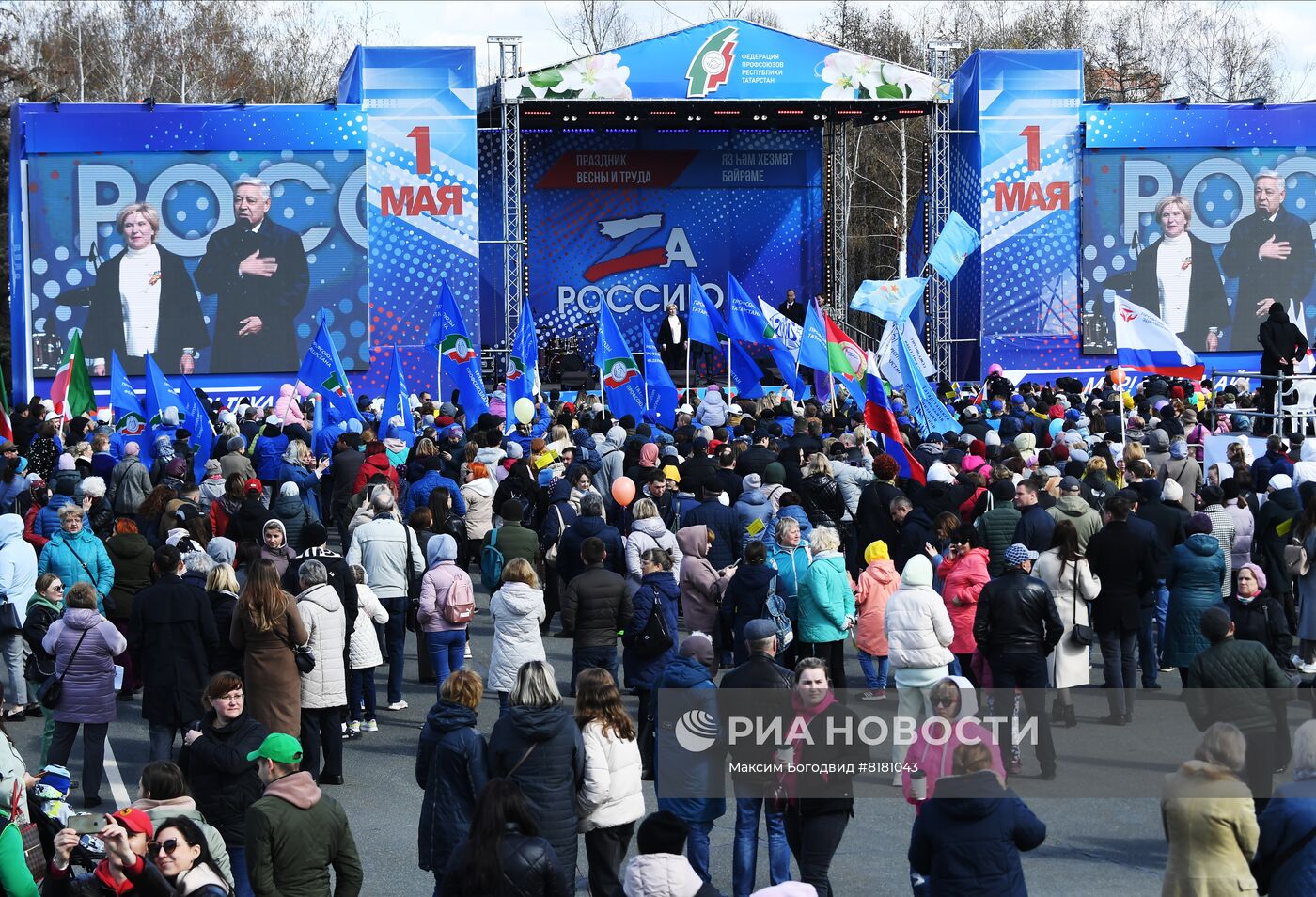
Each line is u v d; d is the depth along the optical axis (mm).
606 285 39906
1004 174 36344
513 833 7211
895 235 57438
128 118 33594
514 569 12008
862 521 15891
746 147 40094
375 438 18953
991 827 7270
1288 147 36875
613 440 18750
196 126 33844
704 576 13836
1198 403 24312
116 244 33750
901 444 17391
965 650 12836
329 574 12328
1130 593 13094
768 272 40500
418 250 34812
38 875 8117
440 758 8633
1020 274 36625
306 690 11773
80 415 24828
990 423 22750
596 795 8719
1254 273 37062
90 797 11781
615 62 34969
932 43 36406
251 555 13102
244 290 34219
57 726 11602
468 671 8875
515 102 34750
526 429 22172
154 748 11633
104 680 11641
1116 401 22297
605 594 12273
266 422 21781
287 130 34125
